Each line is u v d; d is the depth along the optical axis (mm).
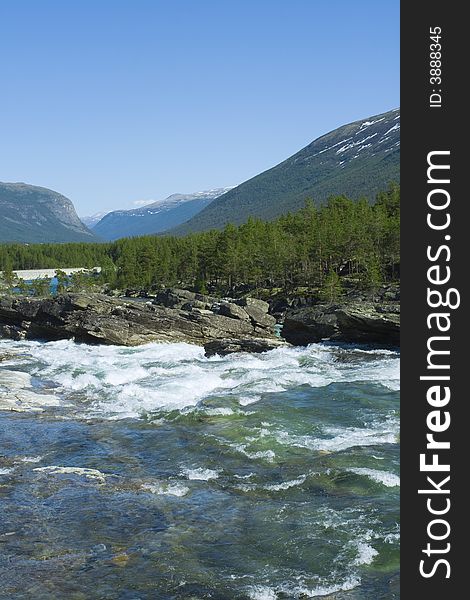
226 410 27312
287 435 23141
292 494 17344
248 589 12336
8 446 22828
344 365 41812
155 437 23875
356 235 112875
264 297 115562
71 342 57844
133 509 16562
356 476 18219
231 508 16531
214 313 61031
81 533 15062
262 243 128000
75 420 27000
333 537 14445
